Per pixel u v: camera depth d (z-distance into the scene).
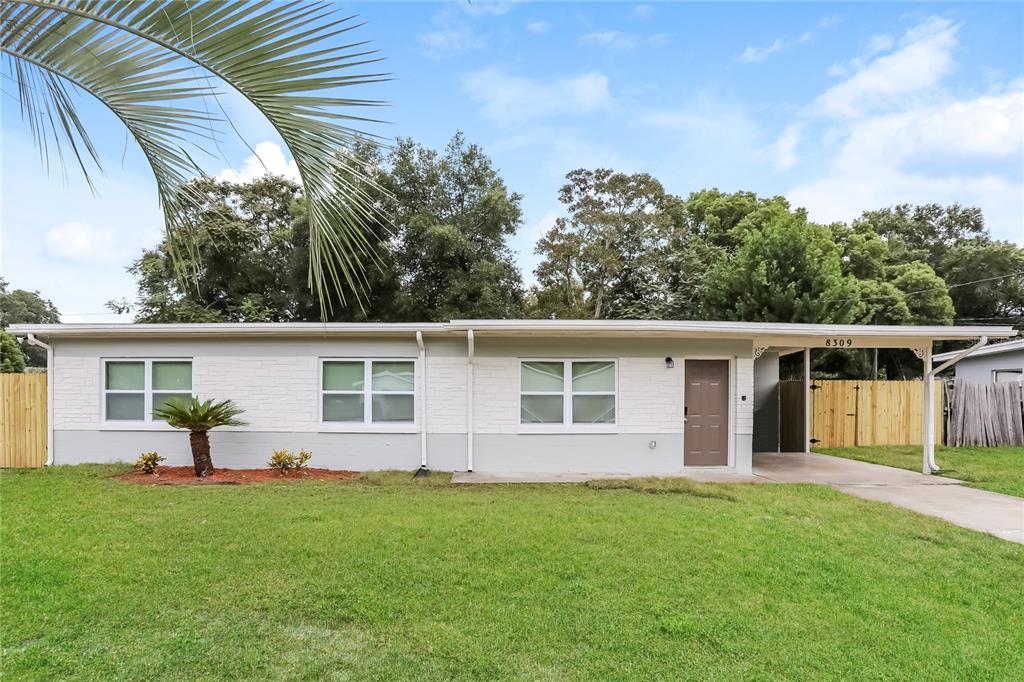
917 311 24.83
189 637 3.44
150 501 7.08
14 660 3.14
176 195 2.52
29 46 2.05
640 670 3.11
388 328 9.30
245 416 9.66
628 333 9.31
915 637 3.52
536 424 9.76
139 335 9.60
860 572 4.64
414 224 18.55
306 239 18.30
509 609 3.86
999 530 6.02
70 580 4.31
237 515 6.35
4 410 10.41
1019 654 3.33
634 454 9.76
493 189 20.55
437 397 9.73
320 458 9.66
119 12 1.90
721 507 6.95
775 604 3.98
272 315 18.58
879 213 34.59
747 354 9.88
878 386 14.34
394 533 5.63
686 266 23.06
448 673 3.07
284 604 3.92
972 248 30.45
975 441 13.95
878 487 8.48
